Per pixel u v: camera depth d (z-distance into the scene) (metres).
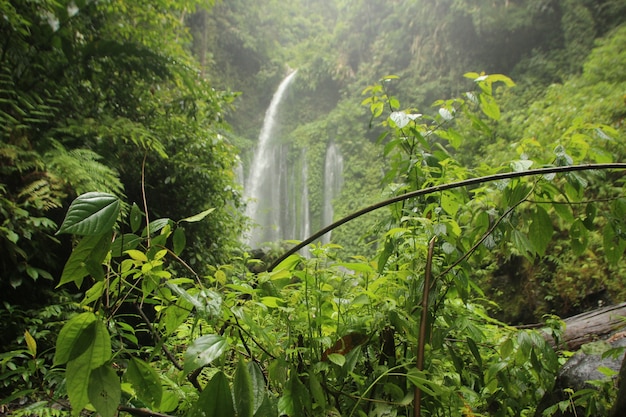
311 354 0.76
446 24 11.55
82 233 0.51
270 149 15.70
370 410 0.73
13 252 2.28
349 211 12.24
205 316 0.58
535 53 9.98
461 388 0.95
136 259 0.65
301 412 0.65
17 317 2.21
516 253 4.45
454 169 1.14
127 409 0.62
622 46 6.03
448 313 0.98
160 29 4.48
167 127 4.02
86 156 2.92
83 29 3.71
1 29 2.95
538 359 0.99
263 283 0.78
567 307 3.97
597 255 3.85
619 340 1.48
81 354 0.54
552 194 0.98
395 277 0.96
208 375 0.93
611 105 4.60
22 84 3.17
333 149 14.29
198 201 4.15
